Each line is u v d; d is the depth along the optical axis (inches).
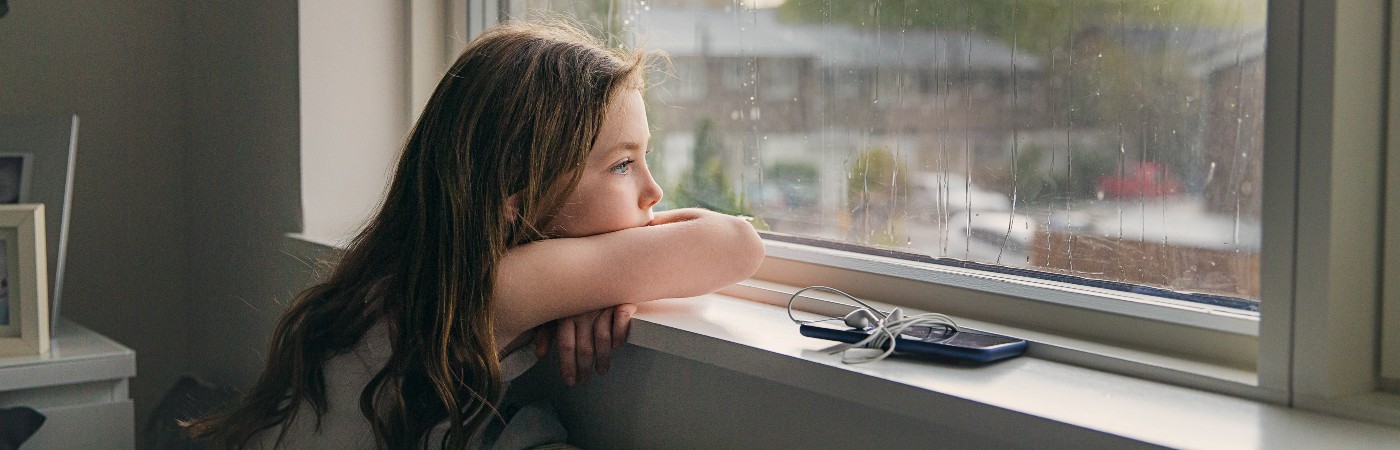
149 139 74.5
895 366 32.1
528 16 59.2
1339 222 26.7
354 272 41.1
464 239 37.2
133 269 74.6
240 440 42.2
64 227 60.4
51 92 70.4
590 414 43.0
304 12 59.9
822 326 35.4
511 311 37.4
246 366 68.7
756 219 49.8
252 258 66.8
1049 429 26.2
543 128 37.5
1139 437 24.7
